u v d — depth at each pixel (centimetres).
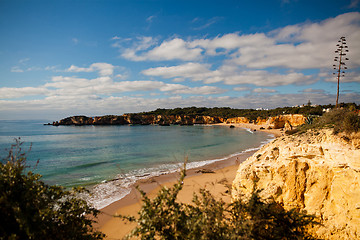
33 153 4031
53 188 379
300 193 668
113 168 2648
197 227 303
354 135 584
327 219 576
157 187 1750
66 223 358
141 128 12725
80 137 7506
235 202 393
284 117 9538
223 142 5569
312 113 7131
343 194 560
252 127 11794
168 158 3331
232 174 2111
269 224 380
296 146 726
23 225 282
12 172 319
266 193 728
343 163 578
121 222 1141
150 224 316
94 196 1580
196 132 9394
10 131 10600
